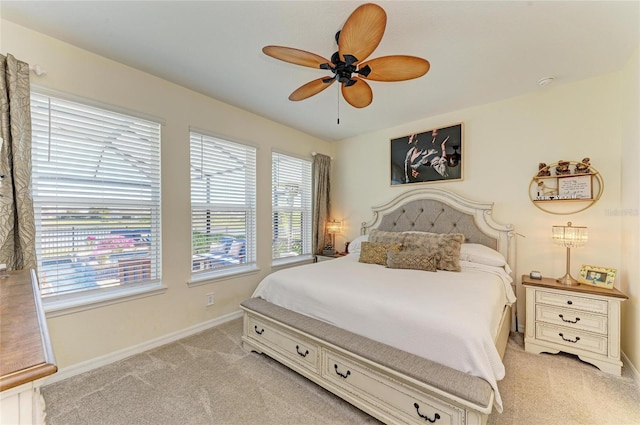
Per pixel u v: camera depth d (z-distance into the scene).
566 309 2.22
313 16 1.70
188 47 2.03
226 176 3.10
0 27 1.73
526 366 2.12
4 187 1.68
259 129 3.40
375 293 1.83
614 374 2.00
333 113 3.30
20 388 0.56
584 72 2.35
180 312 2.64
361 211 4.12
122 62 2.23
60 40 1.95
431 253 2.67
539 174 2.68
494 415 1.60
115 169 2.27
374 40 1.41
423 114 3.30
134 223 2.39
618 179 2.34
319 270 2.54
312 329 1.83
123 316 2.26
